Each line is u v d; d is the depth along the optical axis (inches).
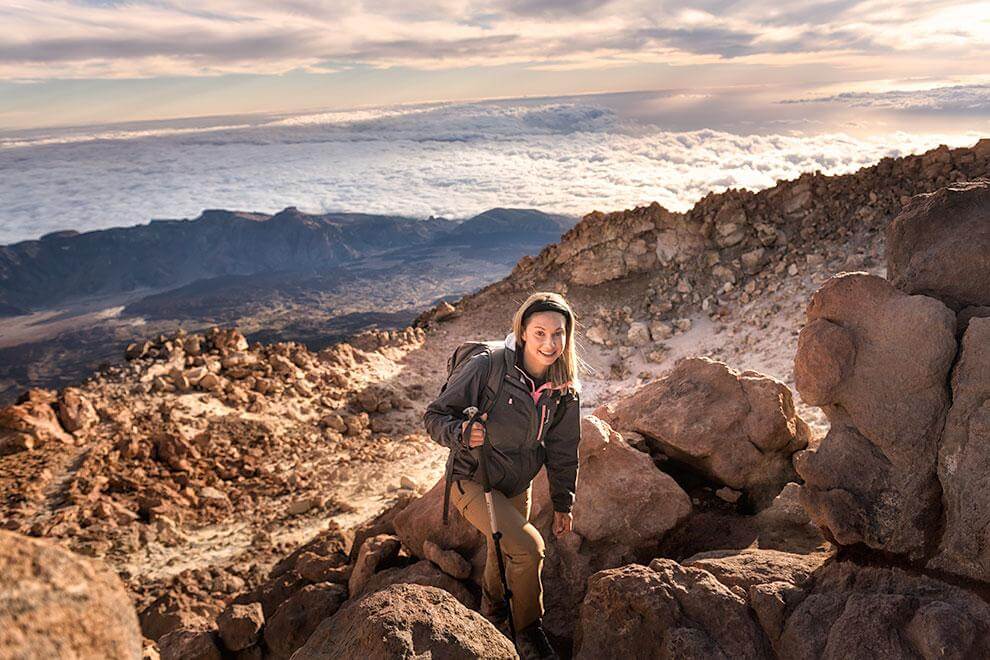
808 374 100.1
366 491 335.6
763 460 162.4
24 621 30.7
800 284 578.6
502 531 112.2
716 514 157.5
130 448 352.2
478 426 108.3
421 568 146.4
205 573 233.8
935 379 92.7
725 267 652.1
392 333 684.1
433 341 681.0
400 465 382.0
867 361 97.9
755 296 606.9
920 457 92.8
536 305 111.1
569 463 121.4
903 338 95.3
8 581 31.4
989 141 579.2
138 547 270.8
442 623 81.3
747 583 103.0
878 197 612.1
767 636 93.5
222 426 415.5
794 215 653.9
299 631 140.3
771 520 148.5
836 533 96.9
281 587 173.9
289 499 332.8
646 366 581.3
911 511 92.2
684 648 90.5
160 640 145.7
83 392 424.8
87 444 359.9
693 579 100.1
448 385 115.0
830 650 84.8
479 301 747.4
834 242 606.2
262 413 449.1
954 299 103.4
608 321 662.5
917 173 609.0
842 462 99.1
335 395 510.9
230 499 332.2
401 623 80.4
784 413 165.2
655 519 145.4
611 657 96.5
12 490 305.1
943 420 92.4
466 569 144.1
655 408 177.2
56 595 32.7
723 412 166.1
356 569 155.2
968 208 106.3
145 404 424.5
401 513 163.0
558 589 137.5
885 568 93.0
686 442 164.9
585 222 722.2
